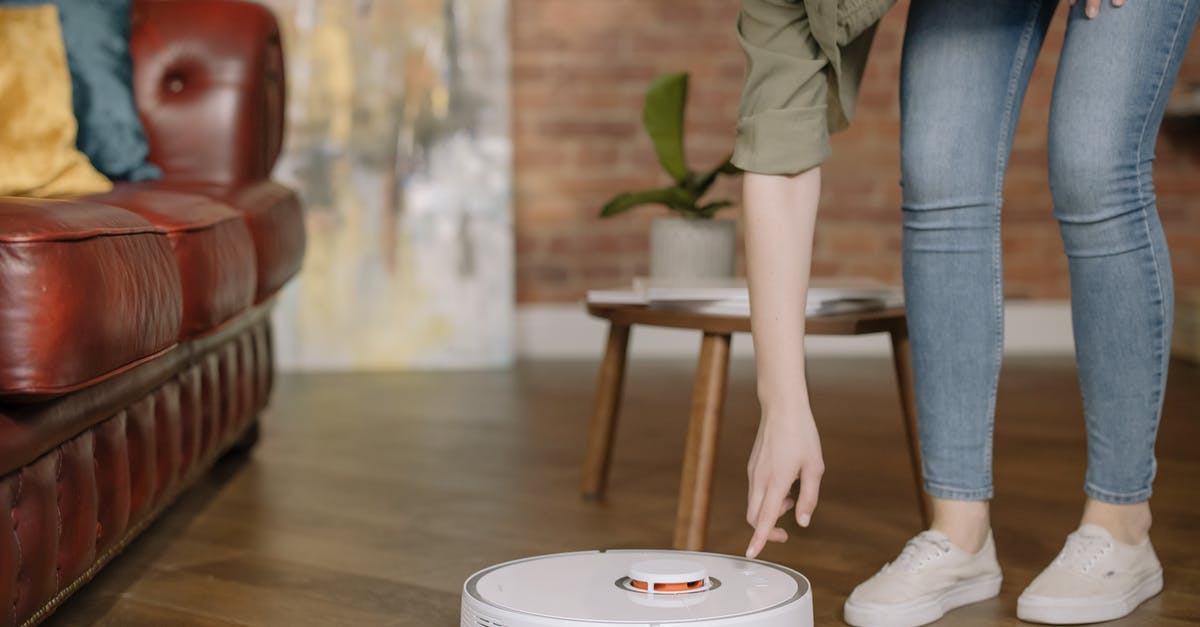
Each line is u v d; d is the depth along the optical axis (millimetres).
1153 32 1263
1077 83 1302
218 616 1432
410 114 3707
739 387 3268
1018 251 4043
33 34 1967
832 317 1651
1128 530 1398
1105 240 1312
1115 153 1285
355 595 1515
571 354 3977
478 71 3725
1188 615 1383
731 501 2012
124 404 1428
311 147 3682
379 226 3701
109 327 1209
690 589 1179
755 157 1179
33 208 1179
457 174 3723
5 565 1105
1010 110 1387
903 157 1416
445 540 1778
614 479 2193
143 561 1666
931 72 1388
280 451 2467
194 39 2264
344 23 3684
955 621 1384
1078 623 1355
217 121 2238
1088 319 1350
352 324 3693
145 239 1361
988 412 1418
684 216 2178
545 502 2016
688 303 1706
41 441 1167
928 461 1441
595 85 3943
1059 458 2344
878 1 1181
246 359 2133
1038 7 1381
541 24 3916
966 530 1425
